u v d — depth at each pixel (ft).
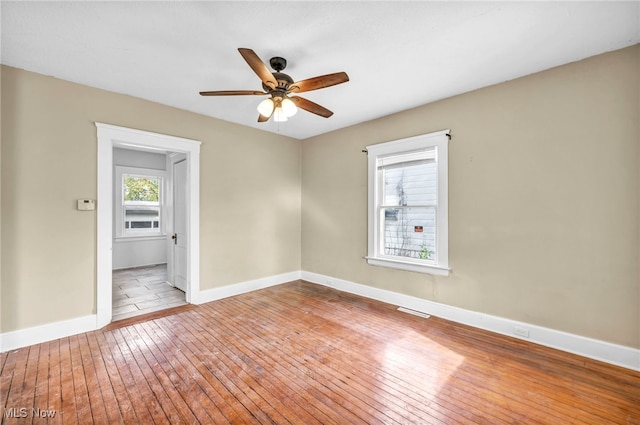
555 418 5.53
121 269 18.89
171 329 9.58
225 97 10.46
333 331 9.45
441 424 5.40
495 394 6.24
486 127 9.54
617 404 5.90
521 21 6.31
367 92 10.02
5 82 8.11
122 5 5.81
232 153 13.32
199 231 12.22
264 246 14.62
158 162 20.59
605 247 7.53
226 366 7.36
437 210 10.73
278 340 8.81
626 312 7.27
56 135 8.87
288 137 15.76
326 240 14.97
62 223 8.96
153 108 10.88
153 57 7.81
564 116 8.11
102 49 7.42
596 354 7.61
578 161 7.89
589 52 7.49
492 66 8.25
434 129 10.81
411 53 7.61
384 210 12.65
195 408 5.83
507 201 9.11
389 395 6.24
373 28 6.59
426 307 11.05
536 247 8.58
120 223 18.98
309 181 15.92
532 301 8.66
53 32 6.69
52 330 8.74
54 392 6.27
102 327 9.68
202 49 7.44
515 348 8.24
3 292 8.04
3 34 6.73
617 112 7.35
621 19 6.20
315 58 7.85
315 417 5.60
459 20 6.31
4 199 8.07
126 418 5.54
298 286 14.88
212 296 12.60
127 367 7.27
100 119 9.68
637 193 7.13
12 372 7.00
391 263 12.03
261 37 6.93
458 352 8.04
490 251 9.46
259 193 14.40
